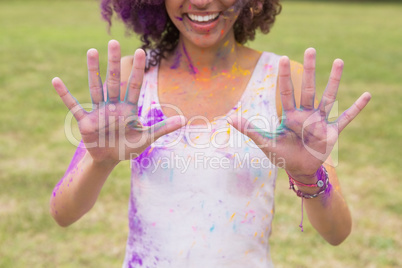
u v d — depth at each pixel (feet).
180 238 5.73
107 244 15.17
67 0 93.45
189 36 5.78
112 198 17.56
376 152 21.93
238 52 6.16
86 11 77.77
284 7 94.38
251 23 6.62
